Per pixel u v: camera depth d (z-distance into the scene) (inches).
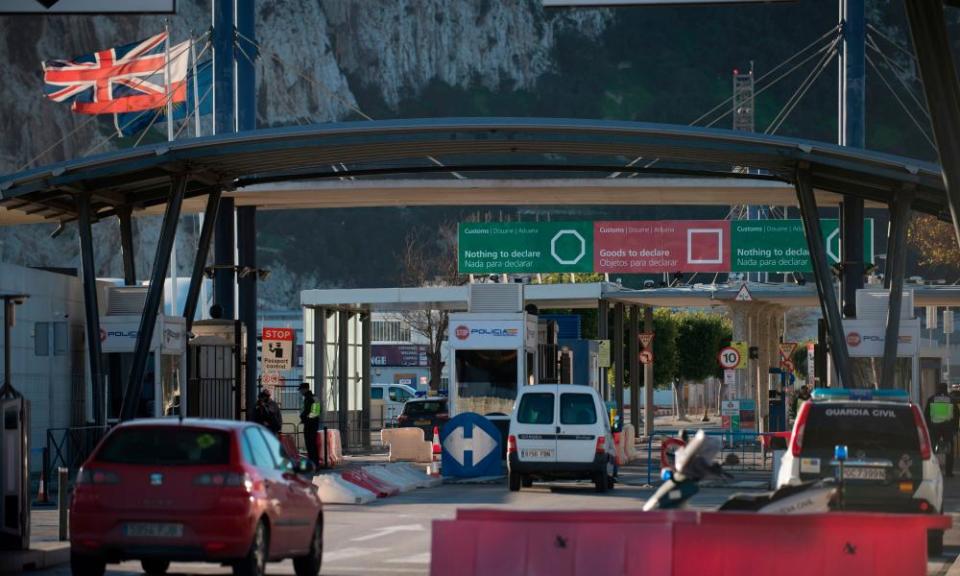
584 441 1881.2
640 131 1953.7
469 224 3366.1
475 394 2389.3
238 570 919.7
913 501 1160.2
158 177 2087.8
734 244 3250.5
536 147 2036.2
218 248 2723.9
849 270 2637.8
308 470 1040.2
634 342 3730.3
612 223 3319.4
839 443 1178.6
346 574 1050.1
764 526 625.0
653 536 627.2
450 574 642.2
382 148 2033.7
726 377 2977.4
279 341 2503.7
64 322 1801.2
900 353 2276.1
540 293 3503.9
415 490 1956.2
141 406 2069.4
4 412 1111.6
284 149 1955.0
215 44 2667.3
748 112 4562.0
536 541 635.5
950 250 4441.4
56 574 1059.3
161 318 2058.3
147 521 912.9
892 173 1999.3
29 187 1971.0
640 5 1232.8
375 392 4872.0
